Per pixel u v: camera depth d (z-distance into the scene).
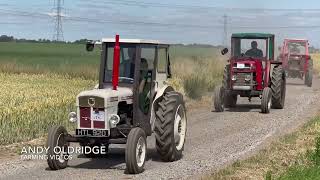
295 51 48.62
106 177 14.58
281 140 19.42
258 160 16.19
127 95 15.80
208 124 24.62
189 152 18.27
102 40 16.27
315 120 23.98
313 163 15.62
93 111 15.17
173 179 14.36
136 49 15.96
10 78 43.66
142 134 15.19
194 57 55.59
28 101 24.41
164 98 16.67
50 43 196.38
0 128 19.59
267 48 29.50
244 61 29.22
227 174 14.44
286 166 15.54
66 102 24.75
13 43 198.38
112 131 15.38
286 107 31.53
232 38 30.02
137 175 14.85
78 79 43.78
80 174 14.97
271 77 30.31
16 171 15.33
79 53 111.62
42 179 14.32
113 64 15.68
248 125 24.23
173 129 16.44
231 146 19.28
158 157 17.45
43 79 42.91
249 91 29.42
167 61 17.69
